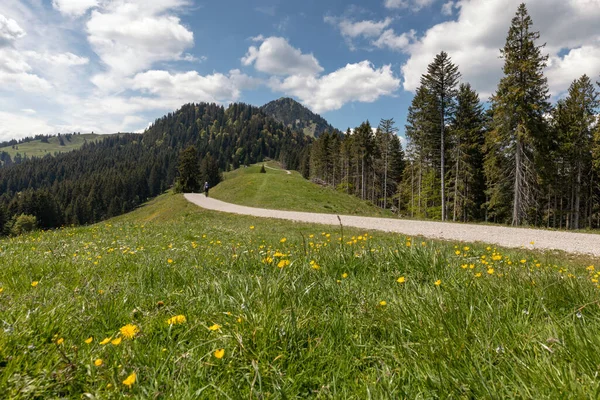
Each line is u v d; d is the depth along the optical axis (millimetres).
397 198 71312
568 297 2725
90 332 2346
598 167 34375
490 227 17969
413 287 3113
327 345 2152
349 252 4590
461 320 2316
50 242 8516
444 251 4848
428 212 49719
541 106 25703
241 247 6594
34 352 1983
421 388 1721
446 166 42906
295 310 2570
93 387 1729
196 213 31438
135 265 4871
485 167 34031
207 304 2828
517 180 26641
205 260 4996
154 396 1555
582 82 35031
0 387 1672
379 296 3088
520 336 2061
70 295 3109
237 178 64688
